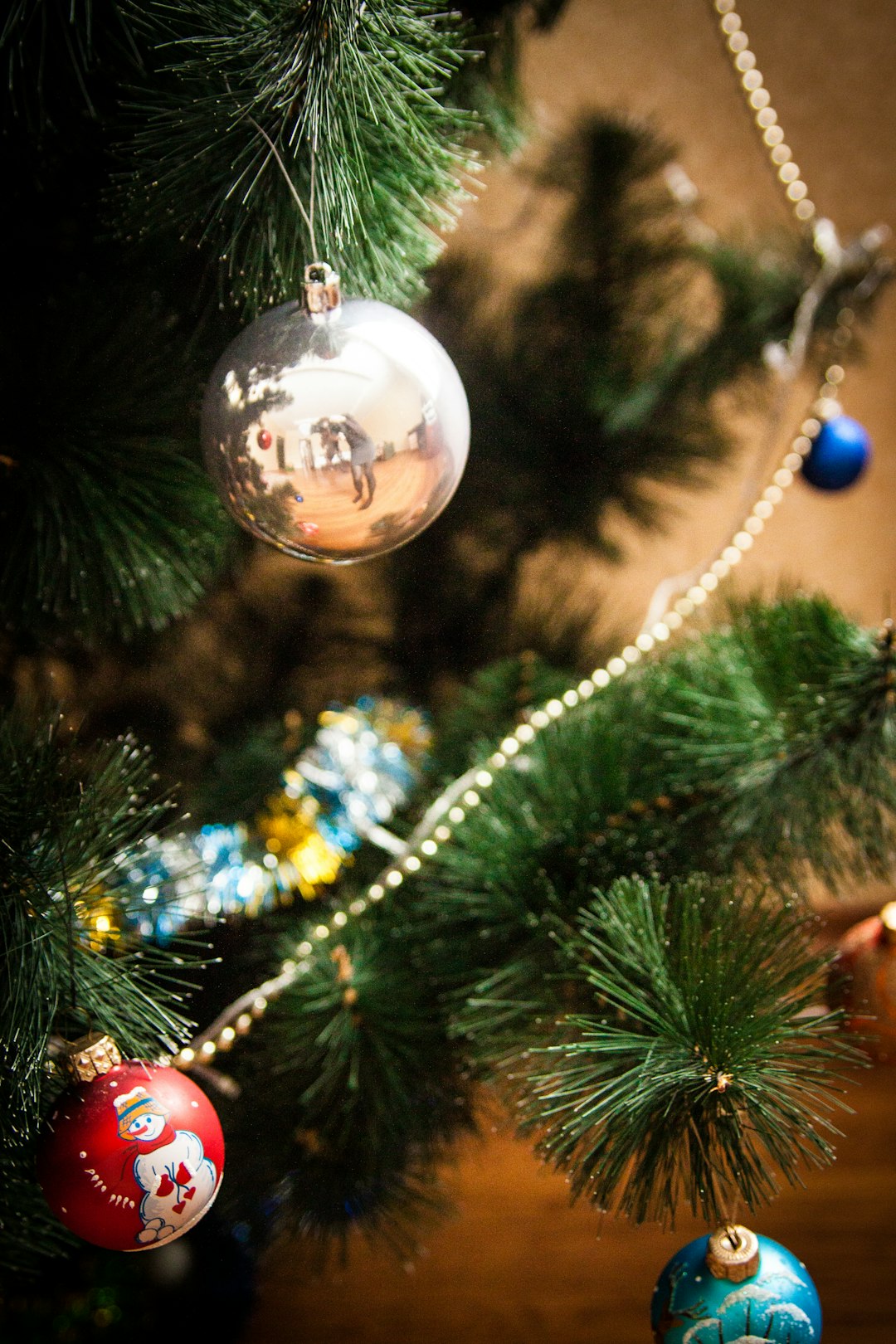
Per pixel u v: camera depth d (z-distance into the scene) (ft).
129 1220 2.20
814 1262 3.97
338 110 2.25
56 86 2.49
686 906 2.39
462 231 4.05
